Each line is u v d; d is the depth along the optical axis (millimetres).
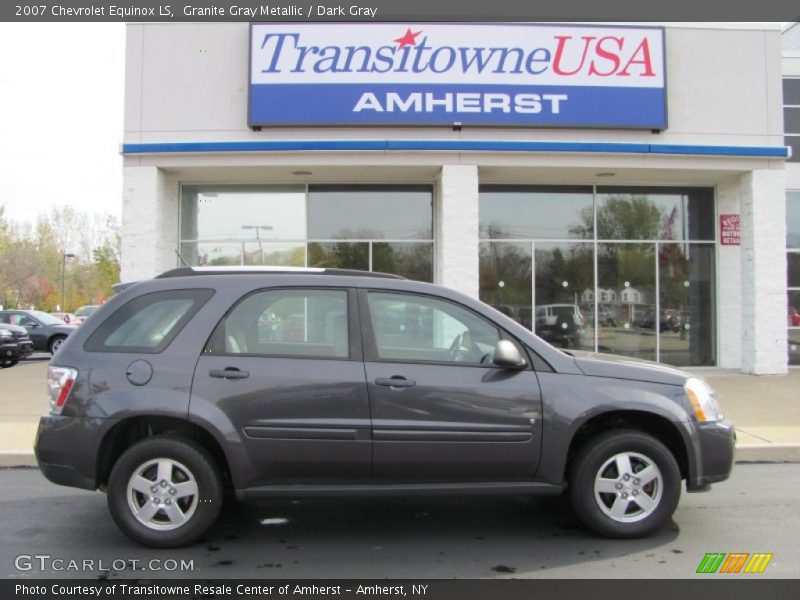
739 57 12586
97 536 4586
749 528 4734
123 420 4215
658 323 13648
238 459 4191
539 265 13586
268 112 11914
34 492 5777
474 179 12031
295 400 4234
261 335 4457
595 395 4352
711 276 13773
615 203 13727
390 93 11938
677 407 4418
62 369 4340
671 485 4395
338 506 5305
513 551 4297
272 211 13453
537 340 4520
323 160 11969
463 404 4281
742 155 12289
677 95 12484
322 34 11906
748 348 12766
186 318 4430
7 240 58219
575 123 12070
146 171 12086
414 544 4438
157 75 12156
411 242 13430
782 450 7051
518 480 4371
